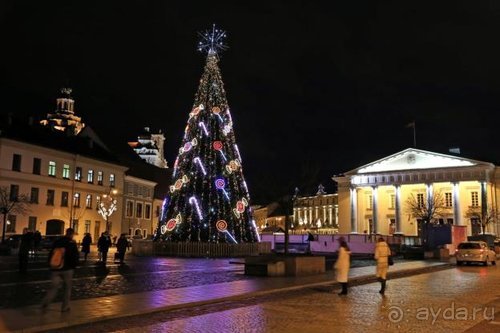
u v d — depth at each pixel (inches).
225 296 592.7
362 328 422.0
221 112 1446.9
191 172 1407.5
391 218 3324.3
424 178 3164.4
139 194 2787.9
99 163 2395.4
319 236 2203.5
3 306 516.4
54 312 466.9
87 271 924.6
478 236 2046.0
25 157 1968.5
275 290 668.1
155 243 1421.0
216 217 1386.6
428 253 1617.9
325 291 696.4
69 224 2161.7
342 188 3472.0
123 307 501.4
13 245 1536.7
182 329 416.5
